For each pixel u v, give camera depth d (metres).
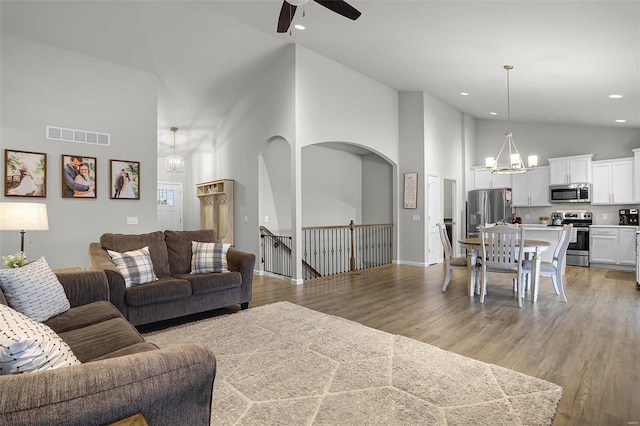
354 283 5.41
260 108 6.14
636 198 6.35
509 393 2.15
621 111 5.77
